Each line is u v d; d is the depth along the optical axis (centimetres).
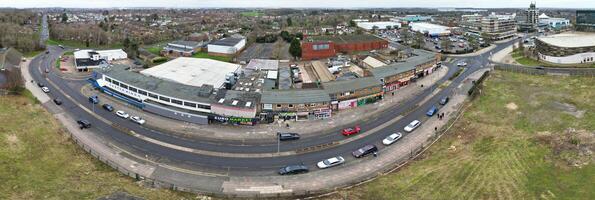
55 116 8338
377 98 9875
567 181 5434
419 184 5622
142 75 10225
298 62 15012
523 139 7012
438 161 6388
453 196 5259
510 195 5194
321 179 5978
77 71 12938
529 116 8150
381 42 17900
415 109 9231
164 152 6825
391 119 8556
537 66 13275
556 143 6675
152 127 7944
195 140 7362
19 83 9900
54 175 5750
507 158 6262
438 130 7856
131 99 9400
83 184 5531
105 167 6191
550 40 14738
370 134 7731
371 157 6706
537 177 5628
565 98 9138
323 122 8350
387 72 11012
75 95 10012
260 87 10175
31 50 16638
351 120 8488
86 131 7594
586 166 5759
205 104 8306
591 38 15075
